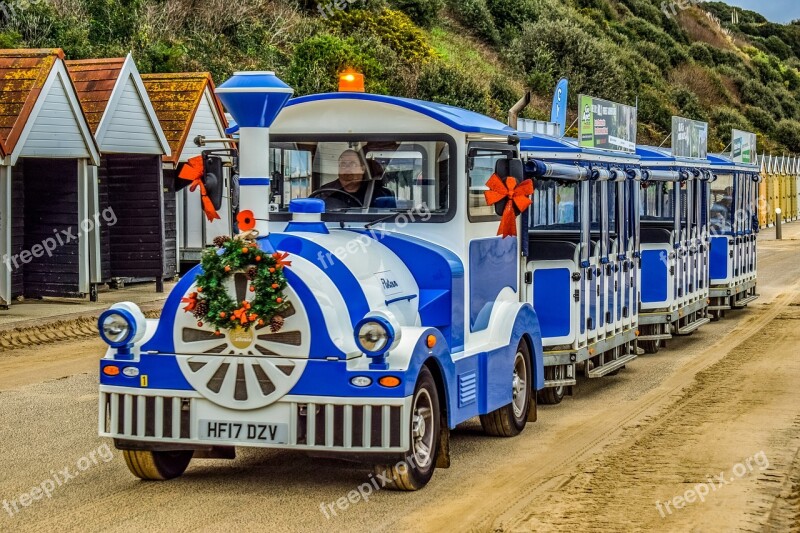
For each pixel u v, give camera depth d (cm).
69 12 3088
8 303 1920
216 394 799
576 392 1343
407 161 937
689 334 1933
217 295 792
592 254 1292
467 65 4369
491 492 836
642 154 1772
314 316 784
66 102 1969
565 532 724
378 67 3475
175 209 2491
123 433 822
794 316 2183
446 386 867
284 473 902
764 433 1063
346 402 779
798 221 6359
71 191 2059
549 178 1170
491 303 1024
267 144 836
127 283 2412
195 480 880
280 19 3766
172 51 3161
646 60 6512
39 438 1032
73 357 1537
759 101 7756
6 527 743
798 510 796
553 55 5047
